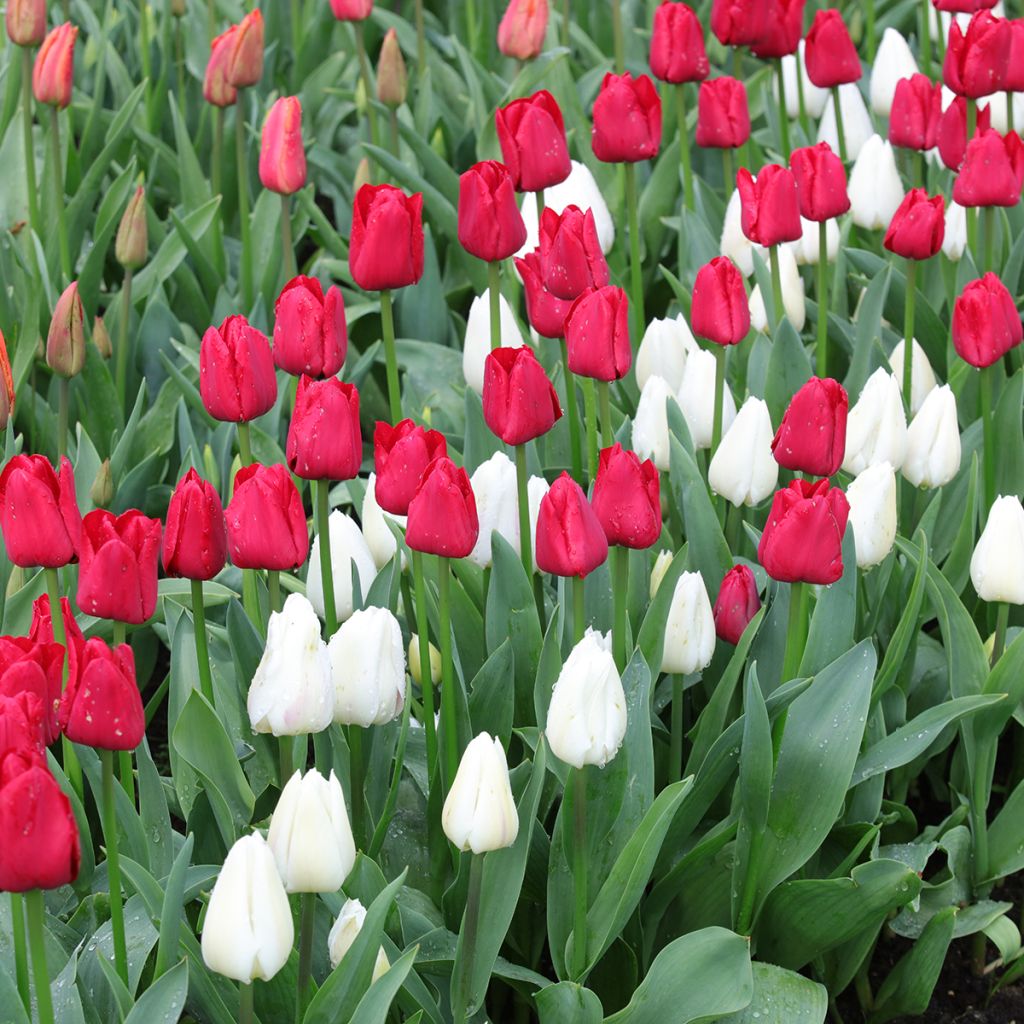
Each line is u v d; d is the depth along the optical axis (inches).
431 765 84.7
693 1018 79.9
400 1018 83.3
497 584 86.8
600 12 148.3
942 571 96.0
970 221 103.0
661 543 93.0
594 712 78.2
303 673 79.0
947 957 93.3
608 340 85.4
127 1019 76.7
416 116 130.0
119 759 86.3
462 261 117.0
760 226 96.3
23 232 113.8
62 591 94.8
